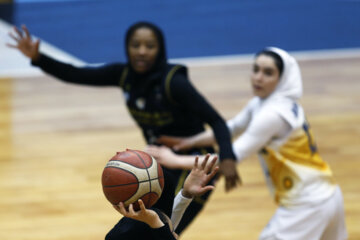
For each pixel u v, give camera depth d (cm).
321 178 752
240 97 1681
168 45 2159
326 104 1619
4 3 2720
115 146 1366
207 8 2658
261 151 769
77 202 1112
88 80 841
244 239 990
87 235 1002
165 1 2780
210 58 2027
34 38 2231
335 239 779
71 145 1373
